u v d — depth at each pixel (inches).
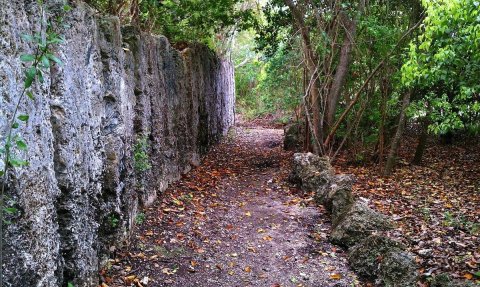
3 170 83.7
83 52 139.7
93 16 154.6
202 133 415.5
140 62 217.0
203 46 429.4
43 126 105.5
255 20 428.1
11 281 86.9
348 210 217.3
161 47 271.0
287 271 175.8
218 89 542.0
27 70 97.4
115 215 169.6
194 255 185.2
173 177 294.2
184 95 330.3
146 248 184.5
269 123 806.5
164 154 269.0
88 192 140.3
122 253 174.2
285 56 425.1
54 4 120.3
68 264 122.6
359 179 336.2
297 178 315.0
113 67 172.4
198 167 370.6
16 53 93.0
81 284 128.5
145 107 224.1
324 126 389.4
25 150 84.7
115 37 175.9
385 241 173.3
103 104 163.5
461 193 290.8
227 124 662.5
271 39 432.1
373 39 355.3
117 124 174.1
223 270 174.2
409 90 320.5
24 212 92.1
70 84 125.9
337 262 184.7
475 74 220.1
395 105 370.6
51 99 116.9
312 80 359.6
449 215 236.2
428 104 340.5
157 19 345.7
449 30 195.3
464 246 193.9
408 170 366.0
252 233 218.2
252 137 625.3
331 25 362.6
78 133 130.4
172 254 183.2
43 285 99.7
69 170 121.0
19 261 90.0
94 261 144.6
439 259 180.5
